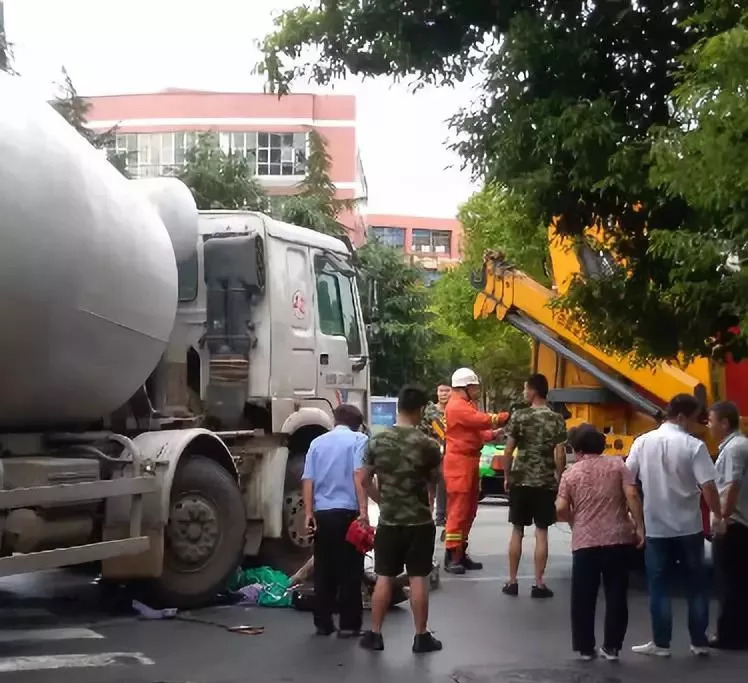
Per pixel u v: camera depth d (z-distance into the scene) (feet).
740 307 26.14
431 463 24.73
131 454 26.81
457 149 32.81
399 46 33.42
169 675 22.12
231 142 144.56
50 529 23.97
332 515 26.14
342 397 36.55
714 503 24.45
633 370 39.45
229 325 32.40
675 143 23.26
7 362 23.12
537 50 30.27
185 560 28.58
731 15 24.09
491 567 38.86
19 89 23.70
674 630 28.04
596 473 24.30
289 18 33.96
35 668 22.43
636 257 32.78
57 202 22.94
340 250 37.22
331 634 26.30
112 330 25.52
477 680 22.18
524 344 102.47
